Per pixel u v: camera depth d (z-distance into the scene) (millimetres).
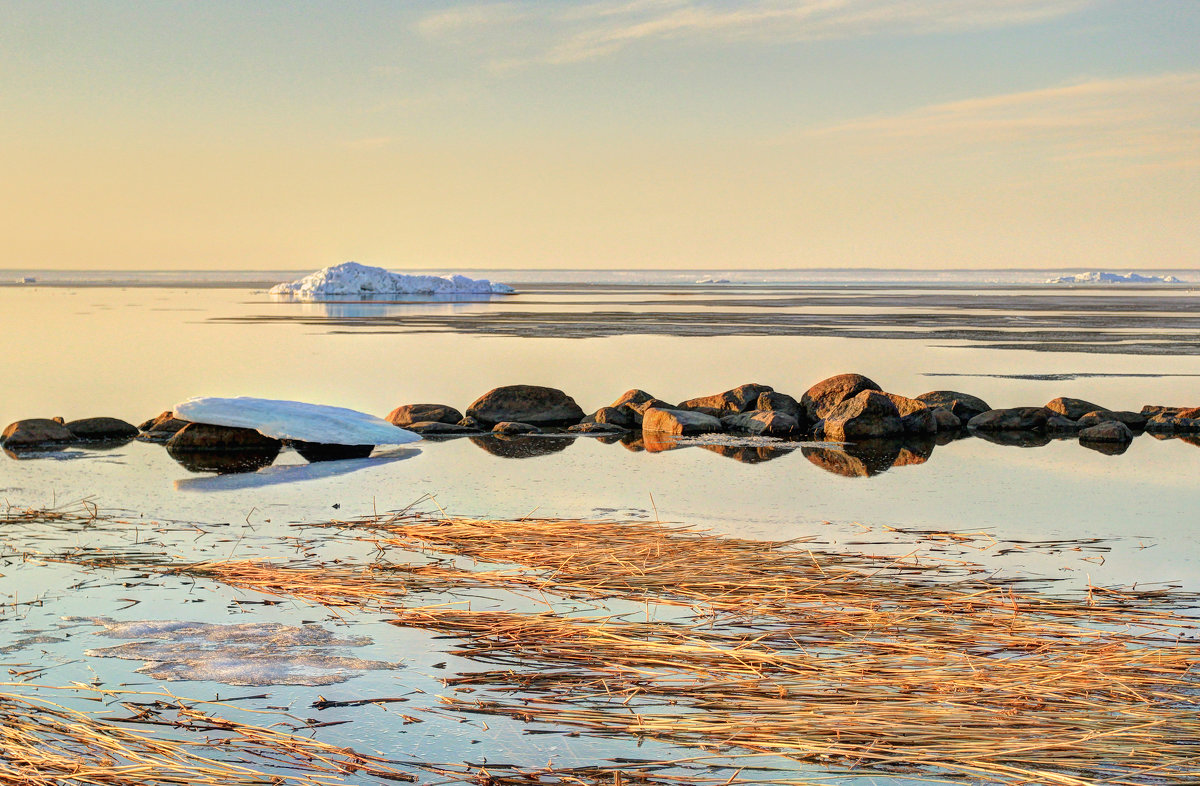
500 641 7137
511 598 8109
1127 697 6188
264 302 76250
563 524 10297
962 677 6418
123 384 23516
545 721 5988
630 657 6828
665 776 5402
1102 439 16891
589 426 17828
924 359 30625
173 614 7691
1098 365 28531
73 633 7285
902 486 12859
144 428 17094
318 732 5859
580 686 6449
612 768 5488
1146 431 17969
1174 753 5508
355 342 36938
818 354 32438
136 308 64312
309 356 31109
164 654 6918
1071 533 10305
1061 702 6098
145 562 9023
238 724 5922
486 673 6613
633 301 84062
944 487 12812
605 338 39562
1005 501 11938
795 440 16938
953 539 10016
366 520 10656
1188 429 17969
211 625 7461
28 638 7180
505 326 47156
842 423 17078
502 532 9961
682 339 39031
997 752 5516
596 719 5992
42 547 9539
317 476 13297
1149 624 7438
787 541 9867
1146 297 97250
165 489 12328
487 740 5770
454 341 37688
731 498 12047
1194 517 11070
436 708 6168
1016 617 7578
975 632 7258
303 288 92375
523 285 166750
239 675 6605
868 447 16219
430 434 17344
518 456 15117
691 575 8555
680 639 7133
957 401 19203
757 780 5371
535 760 5566
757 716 5969
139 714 6043
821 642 7105
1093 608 7750
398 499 11828
